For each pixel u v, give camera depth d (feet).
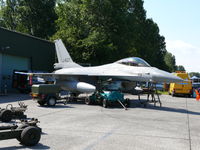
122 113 39.96
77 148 19.74
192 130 27.81
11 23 165.58
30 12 161.89
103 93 49.26
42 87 45.39
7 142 21.01
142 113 40.65
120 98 48.08
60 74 55.52
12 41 84.07
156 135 24.89
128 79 51.55
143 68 50.14
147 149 19.93
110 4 111.75
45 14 163.63
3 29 79.41
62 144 20.83
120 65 55.01
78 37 117.50
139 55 136.46
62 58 76.33
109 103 48.44
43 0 164.76
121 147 20.27
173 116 38.37
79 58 112.78
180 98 80.18
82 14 116.78
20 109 30.78
